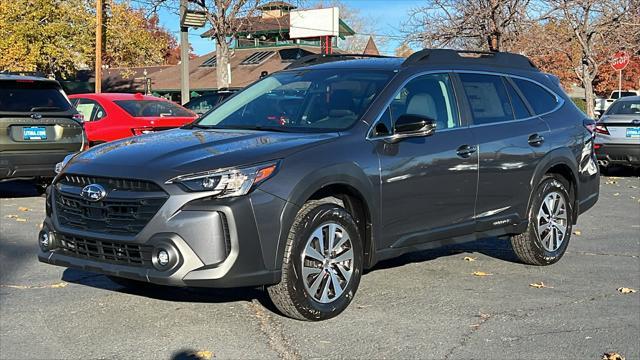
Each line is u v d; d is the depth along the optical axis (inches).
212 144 194.5
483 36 844.0
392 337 186.5
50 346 176.1
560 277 253.1
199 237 172.9
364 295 223.8
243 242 175.6
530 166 255.1
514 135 250.5
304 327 191.9
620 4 850.8
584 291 234.8
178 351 173.8
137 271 177.5
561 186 270.4
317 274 191.8
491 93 253.4
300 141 195.9
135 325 191.9
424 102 228.8
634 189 502.0
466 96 242.5
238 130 216.8
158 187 176.7
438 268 262.1
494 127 245.6
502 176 245.1
